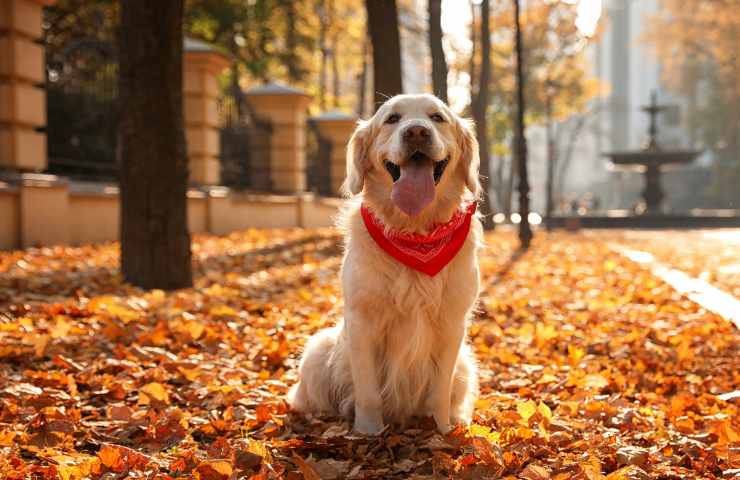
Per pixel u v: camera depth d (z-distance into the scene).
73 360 5.23
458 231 3.76
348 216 4.01
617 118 95.75
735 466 3.51
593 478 3.12
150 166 8.16
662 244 20.66
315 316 6.96
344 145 27.73
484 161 23.91
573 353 5.86
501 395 4.66
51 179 12.67
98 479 3.17
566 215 42.62
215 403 4.39
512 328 7.04
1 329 5.84
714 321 7.11
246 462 3.32
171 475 3.26
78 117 15.33
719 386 5.05
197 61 18.08
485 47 23.83
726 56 56.12
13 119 12.39
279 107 23.41
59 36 18.19
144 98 8.06
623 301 8.73
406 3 37.28
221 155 20.47
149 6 7.87
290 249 13.76
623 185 81.38
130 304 6.92
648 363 5.66
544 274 11.43
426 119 3.80
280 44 36.66
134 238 8.27
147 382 4.79
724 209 65.88
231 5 29.50
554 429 3.88
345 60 43.22
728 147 66.69
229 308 7.04
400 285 3.62
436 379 3.89
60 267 9.77
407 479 3.29
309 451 3.61
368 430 3.81
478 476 3.25
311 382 4.21
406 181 3.69
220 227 18.12
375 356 3.91
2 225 11.46
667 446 3.72
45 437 3.64
